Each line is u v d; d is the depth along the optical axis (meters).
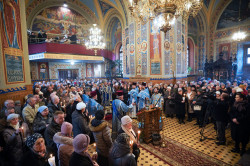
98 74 21.47
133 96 7.55
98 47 12.95
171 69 13.06
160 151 4.44
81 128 3.30
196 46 19.69
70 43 16.52
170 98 7.49
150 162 3.91
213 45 18.94
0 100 5.02
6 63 5.50
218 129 4.78
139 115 5.00
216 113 4.75
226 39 17.80
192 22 19.19
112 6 16.55
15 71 6.04
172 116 7.59
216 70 16.62
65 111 5.21
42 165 2.16
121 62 20.19
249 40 15.93
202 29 19.30
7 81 5.52
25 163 1.92
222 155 4.18
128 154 2.00
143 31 13.17
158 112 5.04
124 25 15.30
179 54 13.68
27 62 6.95
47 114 3.69
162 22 4.64
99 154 2.87
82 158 1.97
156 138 4.73
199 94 6.57
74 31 19.52
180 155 4.21
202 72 19.39
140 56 13.58
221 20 18.12
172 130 6.00
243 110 3.97
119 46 20.98
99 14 19.59
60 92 7.95
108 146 2.84
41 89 9.21
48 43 13.45
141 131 5.02
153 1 4.63
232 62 15.53
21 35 6.59
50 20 17.73
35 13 16.47
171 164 3.81
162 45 12.43
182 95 6.83
